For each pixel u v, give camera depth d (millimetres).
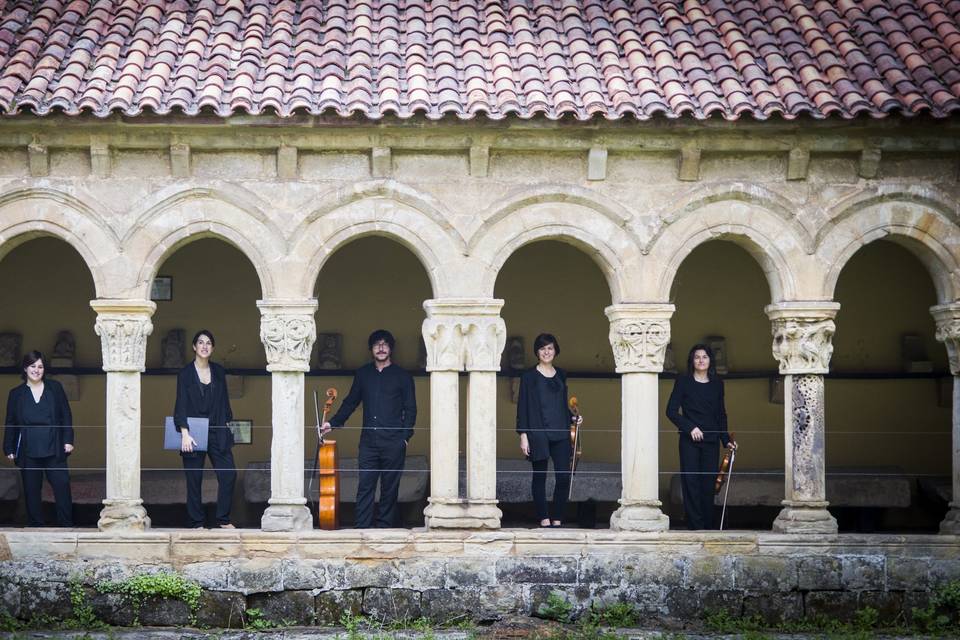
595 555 17203
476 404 17438
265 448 21406
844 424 22062
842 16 19125
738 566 17234
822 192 17641
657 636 16188
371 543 17078
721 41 18688
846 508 21812
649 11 19266
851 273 22156
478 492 17359
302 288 17328
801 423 17625
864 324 22141
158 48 17953
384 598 17016
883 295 22156
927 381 22125
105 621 16781
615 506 22109
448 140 17234
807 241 17594
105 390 21344
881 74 17766
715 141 17375
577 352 21875
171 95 16797
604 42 18438
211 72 17359
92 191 17250
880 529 21469
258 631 16594
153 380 21375
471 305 17375
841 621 17234
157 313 21500
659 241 17531
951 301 17734
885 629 17078
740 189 17531
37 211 17234
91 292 21406
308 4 19250
